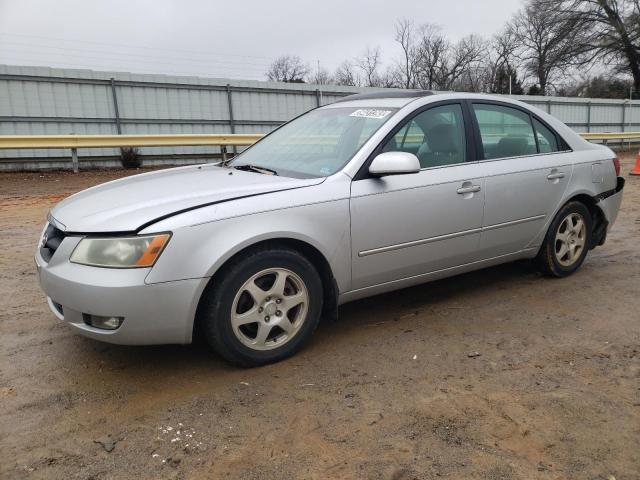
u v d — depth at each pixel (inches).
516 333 146.5
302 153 155.6
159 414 108.6
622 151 1000.9
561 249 188.7
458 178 153.9
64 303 116.4
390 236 142.1
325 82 1969.7
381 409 109.4
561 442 98.5
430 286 186.2
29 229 285.4
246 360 125.0
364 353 135.3
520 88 2086.6
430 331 148.5
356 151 142.0
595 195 191.8
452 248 156.4
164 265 111.5
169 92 676.1
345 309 166.2
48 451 96.9
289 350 130.6
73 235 118.0
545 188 175.9
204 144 634.2
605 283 187.0
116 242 112.0
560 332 146.7
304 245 130.6
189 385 120.0
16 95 586.6
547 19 1515.7
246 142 661.3
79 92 620.1
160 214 115.0
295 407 110.6
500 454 95.2
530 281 189.9
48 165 592.1
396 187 141.8
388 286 148.3
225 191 125.6
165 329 114.3
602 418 106.0
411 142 149.7
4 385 120.0
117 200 127.7
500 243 168.6
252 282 122.6
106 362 130.9
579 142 193.6
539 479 89.0
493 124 170.1
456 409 109.2
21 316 159.3
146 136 599.2
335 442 98.9
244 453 96.0
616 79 1683.1
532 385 118.5
